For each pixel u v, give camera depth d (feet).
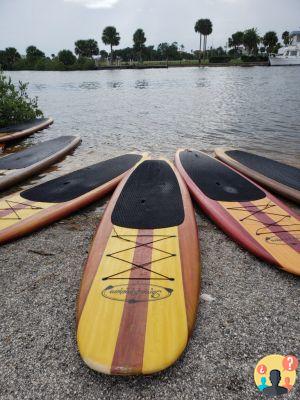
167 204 8.78
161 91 46.55
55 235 8.66
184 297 5.60
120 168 12.34
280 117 24.45
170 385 4.60
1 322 5.72
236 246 7.95
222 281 6.68
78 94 45.16
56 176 13.23
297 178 11.34
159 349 4.67
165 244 7.02
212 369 4.81
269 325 5.56
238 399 4.41
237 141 18.33
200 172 11.60
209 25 143.43
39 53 148.97
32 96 43.21
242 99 35.01
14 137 18.35
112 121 25.26
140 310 5.30
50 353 5.12
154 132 21.09
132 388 4.57
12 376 4.78
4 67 136.56
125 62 168.14
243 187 10.30
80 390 4.56
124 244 7.03
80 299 5.62
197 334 5.39
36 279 6.85
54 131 21.81
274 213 8.73
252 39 134.21
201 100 35.68
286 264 6.74
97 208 10.26
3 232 8.20
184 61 165.68
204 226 9.02
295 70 86.22
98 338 4.86
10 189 11.98
